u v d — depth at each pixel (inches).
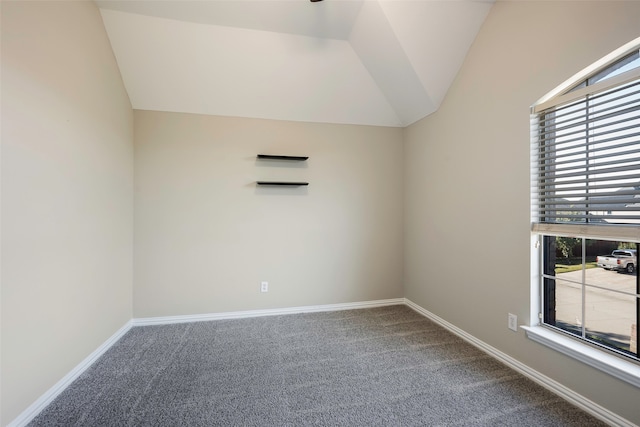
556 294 74.1
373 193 135.7
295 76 112.0
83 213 79.7
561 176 69.6
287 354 89.6
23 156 59.3
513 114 79.5
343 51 107.5
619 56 58.9
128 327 107.9
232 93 113.7
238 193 120.9
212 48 100.0
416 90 108.7
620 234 58.0
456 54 96.7
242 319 119.3
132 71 101.9
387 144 137.3
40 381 63.7
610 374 58.1
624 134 58.3
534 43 73.3
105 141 91.3
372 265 135.9
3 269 54.8
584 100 64.6
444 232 109.4
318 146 129.3
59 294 70.0
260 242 123.3
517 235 78.8
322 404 66.2
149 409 64.2
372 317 121.5
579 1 63.3
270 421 60.8
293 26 96.7
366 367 82.0
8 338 55.8
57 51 69.4
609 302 63.2
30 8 61.2
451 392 70.2
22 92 59.1
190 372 79.3
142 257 112.4
